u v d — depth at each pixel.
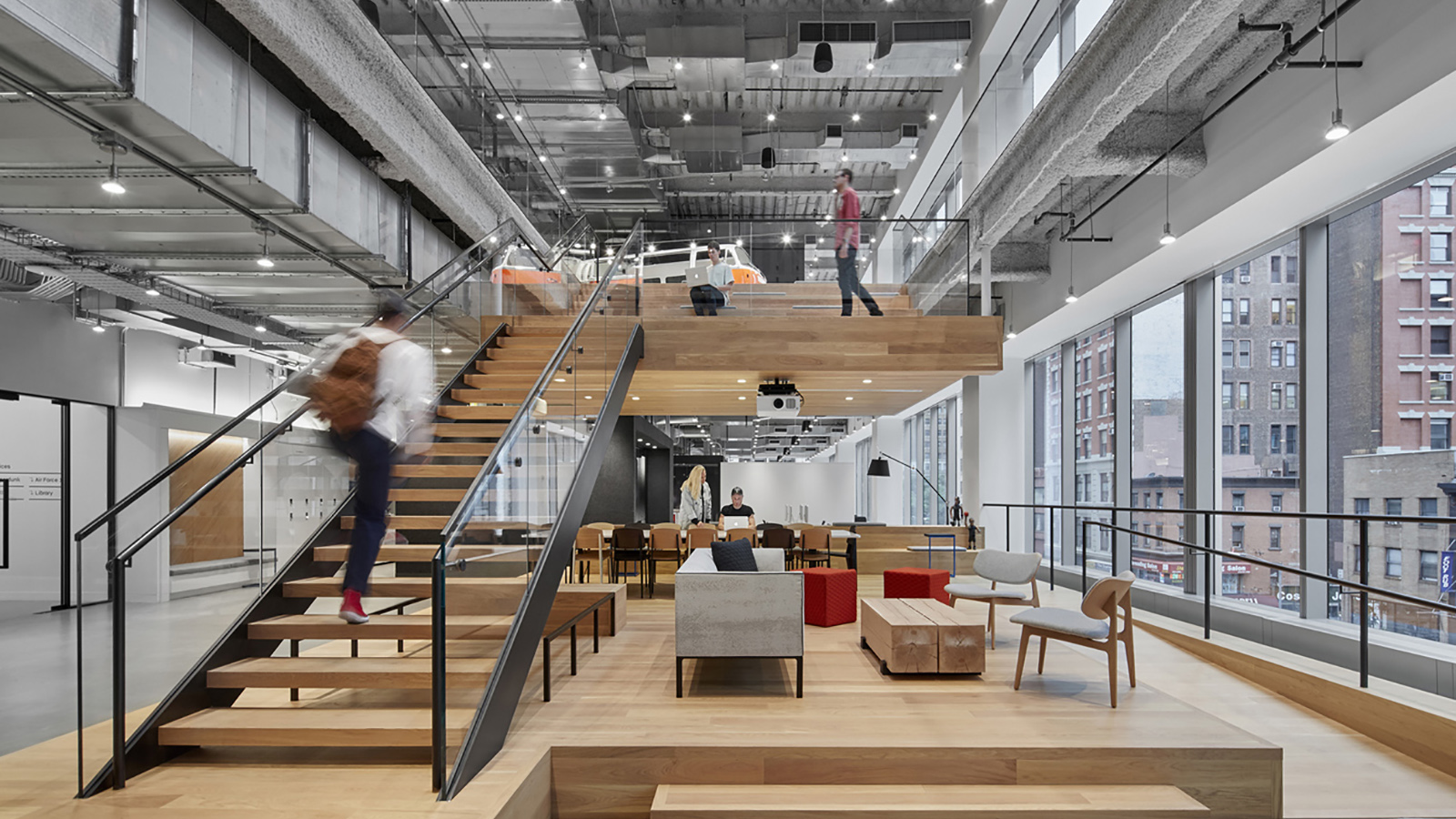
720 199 17.42
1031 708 4.82
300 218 6.59
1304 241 6.99
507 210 10.62
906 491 20.78
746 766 4.11
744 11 11.39
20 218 6.25
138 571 3.71
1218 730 4.39
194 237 6.89
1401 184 6.02
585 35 9.80
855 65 10.58
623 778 4.10
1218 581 8.30
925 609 6.30
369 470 4.46
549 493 5.20
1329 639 6.17
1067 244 10.32
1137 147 6.96
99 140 4.64
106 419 10.23
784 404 9.44
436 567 3.40
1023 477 13.41
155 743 3.71
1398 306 6.06
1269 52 6.18
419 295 7.97
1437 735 4.44
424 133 7.78
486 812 3.19
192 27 4.85
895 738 4.24
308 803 3.28
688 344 8.83
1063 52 9.52
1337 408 6.72
